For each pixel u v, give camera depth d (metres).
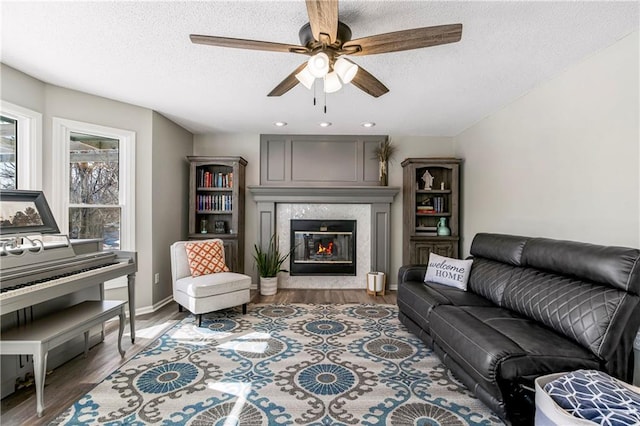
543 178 2.90
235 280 3.52
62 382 2.18
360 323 3.38
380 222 4.84
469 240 4.38
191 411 1.87
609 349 1.68
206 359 2.53
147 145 3.72
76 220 3.26
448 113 3.81
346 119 4.11
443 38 1.67
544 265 2.31
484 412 1.88
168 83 2.97
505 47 2.27
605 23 1.97
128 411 1.87
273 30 2.08
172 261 3.72
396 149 4.95
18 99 2.72
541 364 1.67
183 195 4.55
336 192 4.72
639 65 2.03
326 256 5.05
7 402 1.94
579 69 2.49
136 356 2.57
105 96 3.32
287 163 4.90
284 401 1.98
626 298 1.71
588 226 2.41
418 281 3.29
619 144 2.16
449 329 2.19
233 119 4.14
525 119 3.16
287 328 3.21
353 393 2.08
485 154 3.95
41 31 2.09
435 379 2.26
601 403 1.34
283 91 2.39
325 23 1.60
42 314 2.34
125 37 2.17
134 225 3.61
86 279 2.23
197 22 1.99
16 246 2.18
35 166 2.88
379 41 1.71
